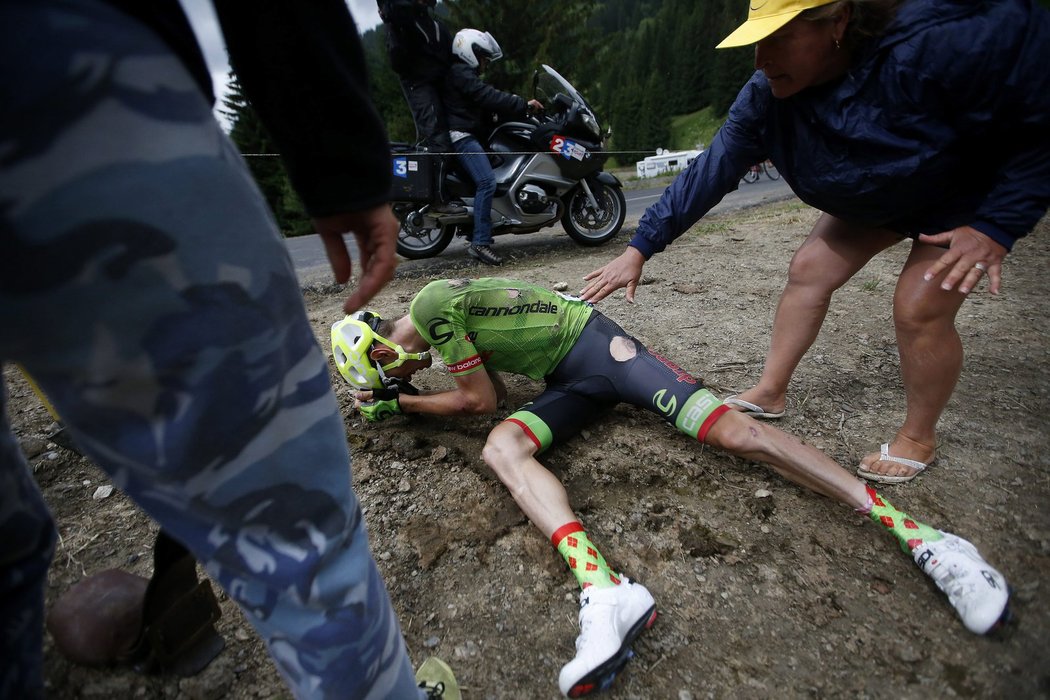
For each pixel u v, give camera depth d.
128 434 0.67
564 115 5.03
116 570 1.45
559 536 1.62
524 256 5.17
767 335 3.05
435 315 2.05
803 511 1.84
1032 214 1.32
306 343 0.80
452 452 2.21
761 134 1.80
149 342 0.62
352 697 0.86
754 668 1.39
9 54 0.50
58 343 0.59
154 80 0.60
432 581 1.65
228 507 0.74
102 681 1.34
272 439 0.74
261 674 1.38
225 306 0.67
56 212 0.55
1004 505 1.82
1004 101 1.29
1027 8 1.27
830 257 2.02
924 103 1.38
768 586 1.60
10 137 0.52
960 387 2.47
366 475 2.07
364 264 1.04
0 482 0.76
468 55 4.48
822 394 2.48
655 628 1.49
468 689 1.36
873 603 1.54
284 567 0.78
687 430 1.98
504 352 2.20
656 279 4.07
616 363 2.13
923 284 1.64
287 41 0.77
